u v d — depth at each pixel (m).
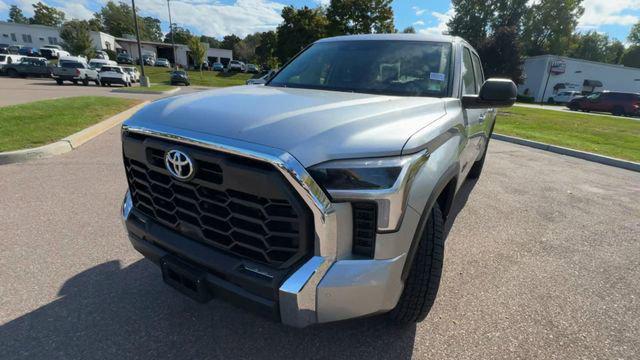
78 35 49.78
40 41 58.28
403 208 1.56
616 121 19.45
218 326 2.21
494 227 3.93
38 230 3.25
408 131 1.72
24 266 2.71
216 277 1.71
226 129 1.60
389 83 2.73
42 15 89.94
